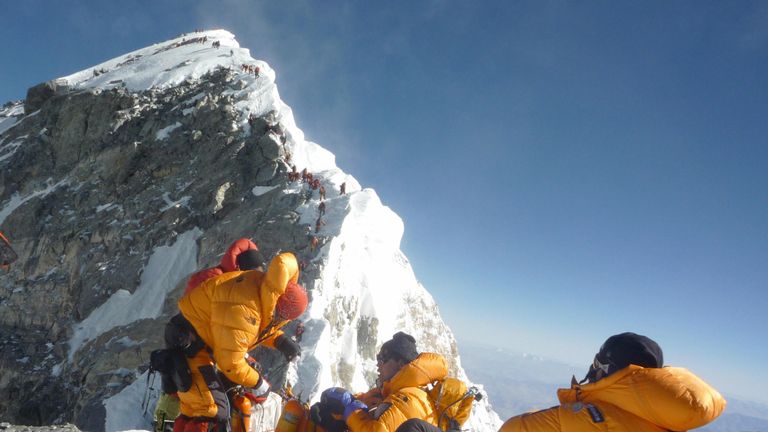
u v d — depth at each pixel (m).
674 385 2.44
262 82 41.59
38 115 45.59
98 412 19.91
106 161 37.44
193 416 3.71
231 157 34.62
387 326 30.39
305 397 17.41
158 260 30.48
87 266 31.70
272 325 3.80
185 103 40.50
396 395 3.77
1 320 30.94
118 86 43.78
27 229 35.50
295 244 26.94
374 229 34.03
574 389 2.83
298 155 36.56
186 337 3.70
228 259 3.95
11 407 25.50
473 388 3.99
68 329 28.83
